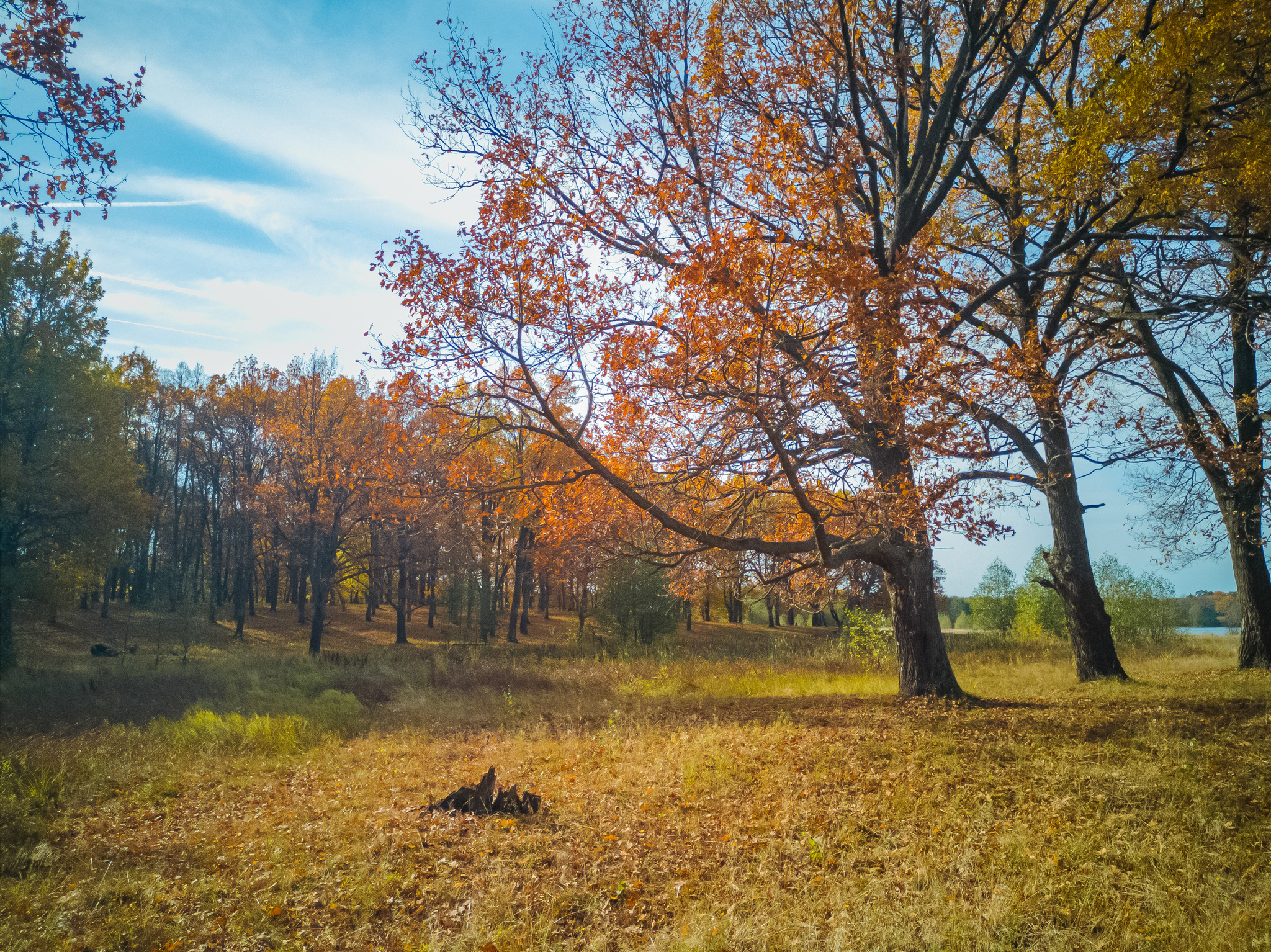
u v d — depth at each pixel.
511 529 33.38
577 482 10.69
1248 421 14.78
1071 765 7.01
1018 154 13.80
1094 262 14.08
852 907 4.39
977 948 3.82
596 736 10.30
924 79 12.30
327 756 9.55
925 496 8.82
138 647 30.23
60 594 23.61
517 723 12.14
